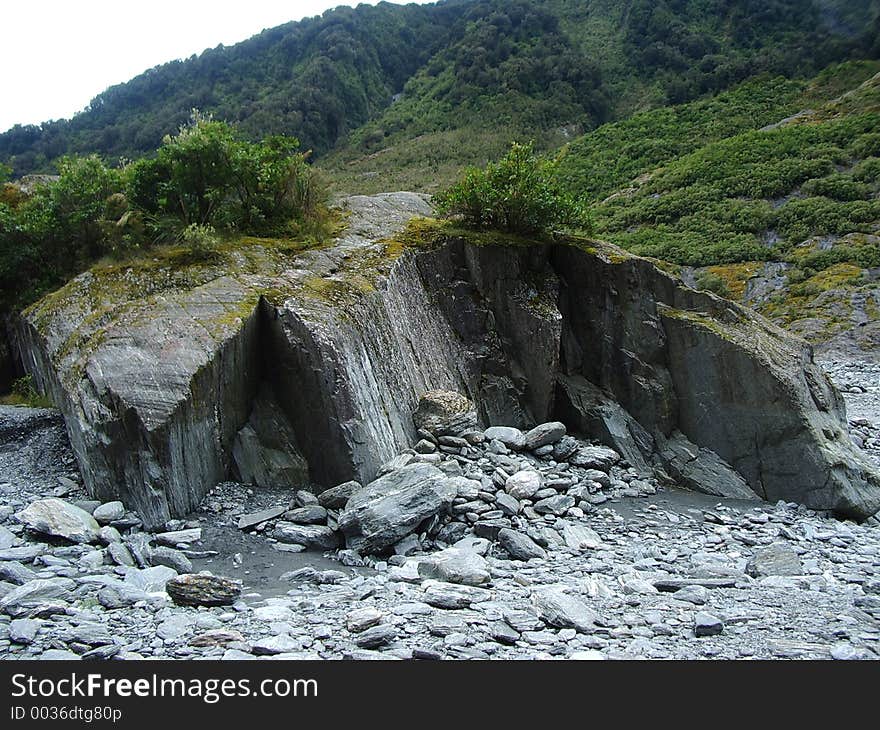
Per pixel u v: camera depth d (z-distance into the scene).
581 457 13.90
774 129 60.94
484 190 16.23
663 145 65.56
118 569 8.44
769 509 13.12
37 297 15.05
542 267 16.23
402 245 15.34
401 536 9.73
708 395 14.62
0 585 7.39
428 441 12.84
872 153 52.78
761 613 7.57
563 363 16.05
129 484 10.12
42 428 12.56
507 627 6.78
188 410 10.51
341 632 6.56
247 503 10.98
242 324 11.65
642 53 86.19
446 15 112.44
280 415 12.19
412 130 76.69
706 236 50.41
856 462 13.52
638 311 15.47
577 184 63.81
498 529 10.16
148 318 11.62
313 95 76.94
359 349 12.46
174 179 14.81
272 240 14.65
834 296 40.47
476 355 15.53
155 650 6.09
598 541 10.70
